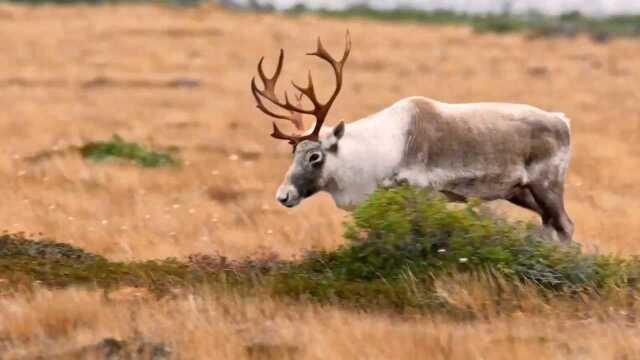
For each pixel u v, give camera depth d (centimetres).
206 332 2442
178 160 5234
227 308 2634
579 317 2670
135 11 14088
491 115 3228
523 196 3300
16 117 6738
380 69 10288
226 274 2941
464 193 3212
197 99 7919
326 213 3966
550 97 8519
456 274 2812
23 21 12688
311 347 2384
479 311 2692
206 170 4956
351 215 3206
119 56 10400
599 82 9538
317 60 10781
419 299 2744
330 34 12662
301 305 2686
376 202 2983
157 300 2669
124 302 2650
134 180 4616
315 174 3122
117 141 5359
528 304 2711
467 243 2908
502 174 3212
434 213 2942
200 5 14838
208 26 12800
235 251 3378
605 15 16475
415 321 2631
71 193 4272
